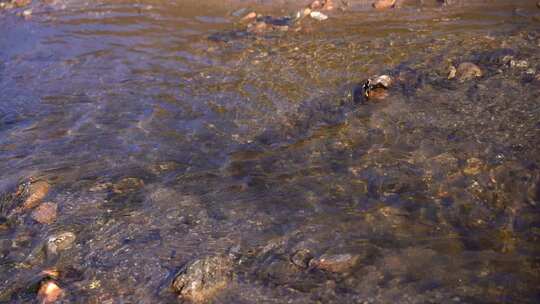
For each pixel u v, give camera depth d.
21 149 2.42
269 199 2.03
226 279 1.78
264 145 2.26
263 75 2.70
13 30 3.62
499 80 2.39
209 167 2.20
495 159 2.04
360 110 2.36
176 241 1.92
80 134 2.47
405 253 1.80
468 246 1.80
